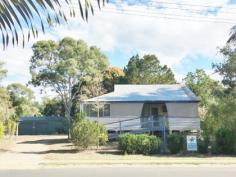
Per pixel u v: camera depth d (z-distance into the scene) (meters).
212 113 34.38
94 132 32.84
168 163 25.73
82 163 25.73
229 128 31.88
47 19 3.21
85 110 42.66
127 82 71.00
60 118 68.00
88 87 59.91
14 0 3.08
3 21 3.15
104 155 30.02
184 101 42.38
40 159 27.80
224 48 36.94
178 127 41.25
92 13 3.20
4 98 42.31
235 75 36.44
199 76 60.72
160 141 31.34
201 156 29.78
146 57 79.00
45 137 54.66
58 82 61.25
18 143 42.56
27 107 73.50
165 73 80.06
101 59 62.00
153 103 43.91
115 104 42.91
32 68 61.16
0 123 41.75
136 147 30.88
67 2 3.16
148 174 20.62
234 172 21.38
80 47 60.53
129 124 41.16
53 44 60.72
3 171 22.11
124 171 21.95
